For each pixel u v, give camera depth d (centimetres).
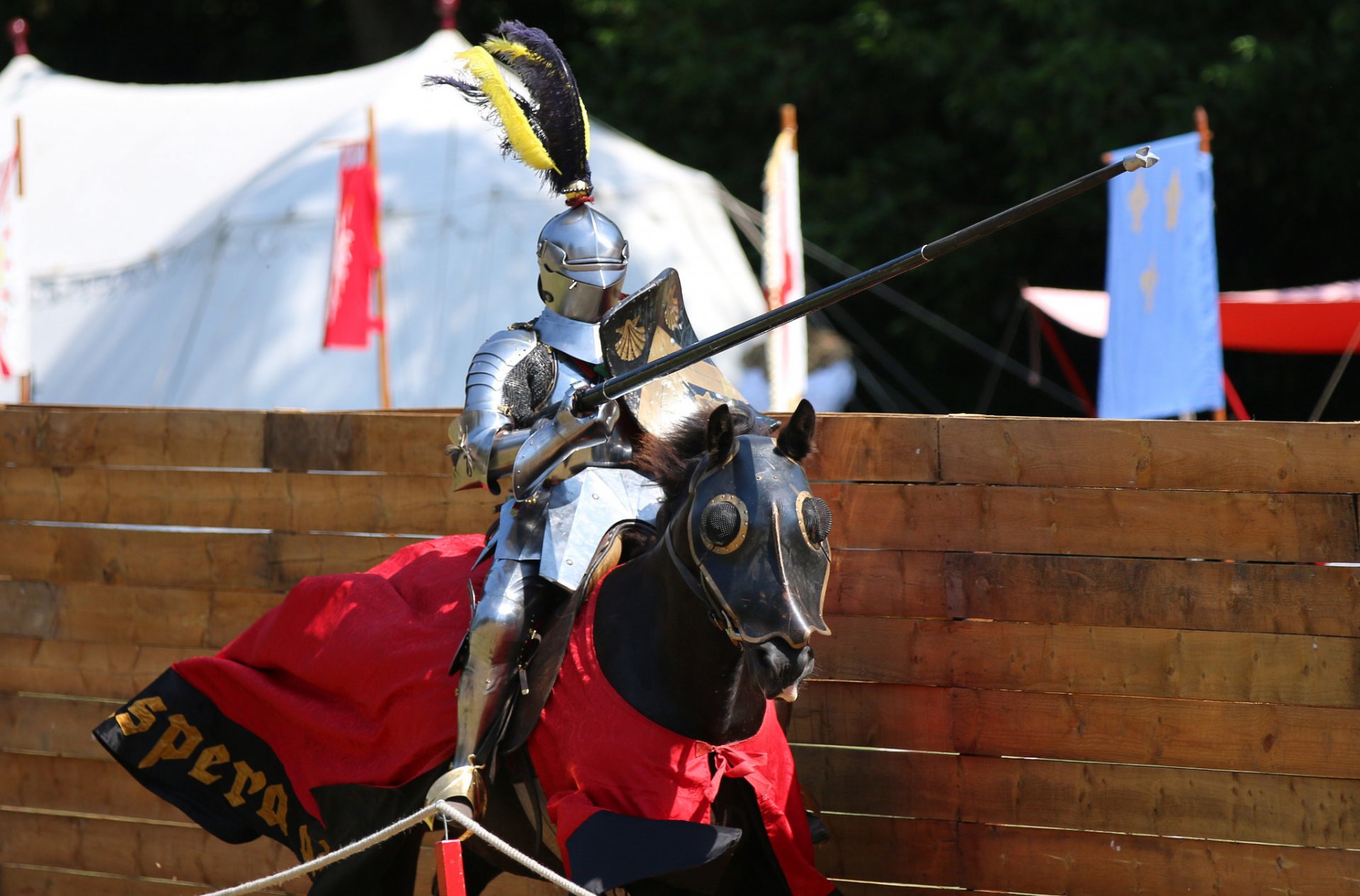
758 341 3189
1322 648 1278
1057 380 4909
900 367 4941
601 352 1269
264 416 1670
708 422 1077
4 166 3753
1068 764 1369
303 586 1412
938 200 4650
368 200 2664
